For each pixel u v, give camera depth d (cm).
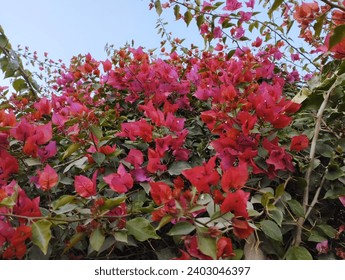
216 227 83
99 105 183
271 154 106
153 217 84
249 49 201
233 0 179
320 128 120
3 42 173
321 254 105
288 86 199
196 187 84
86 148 130
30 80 194
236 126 111
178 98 167
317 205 114
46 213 97
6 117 115
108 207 87
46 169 96
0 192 84
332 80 122
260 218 105
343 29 87
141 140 131
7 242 86
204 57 204
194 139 148
